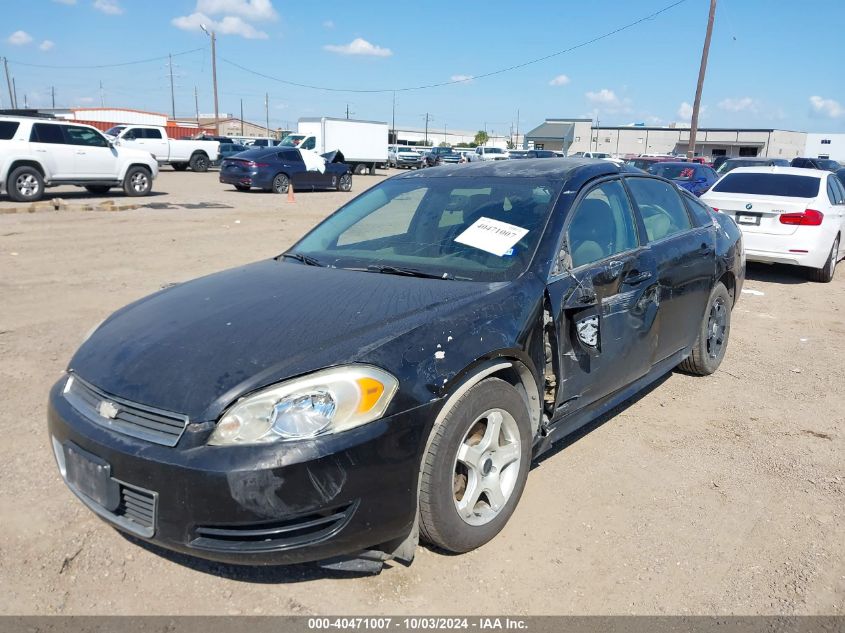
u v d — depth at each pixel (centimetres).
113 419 265
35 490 349
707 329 514
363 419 253
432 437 276
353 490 251
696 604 276
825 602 278
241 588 283
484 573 293
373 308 303
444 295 316
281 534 248
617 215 410
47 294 741
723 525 332
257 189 2427
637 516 339
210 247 1075
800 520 338
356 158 3534
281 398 249
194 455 244
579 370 354
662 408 477
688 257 459
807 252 883
